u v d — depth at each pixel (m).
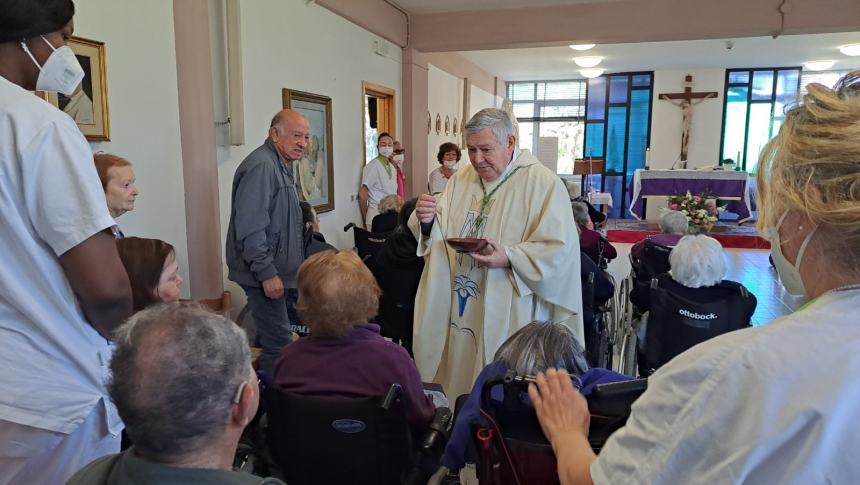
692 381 0.59
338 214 4.99
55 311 1.05
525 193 2.02
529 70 10.57
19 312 1.03
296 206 2.70
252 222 2.44
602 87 11.37
